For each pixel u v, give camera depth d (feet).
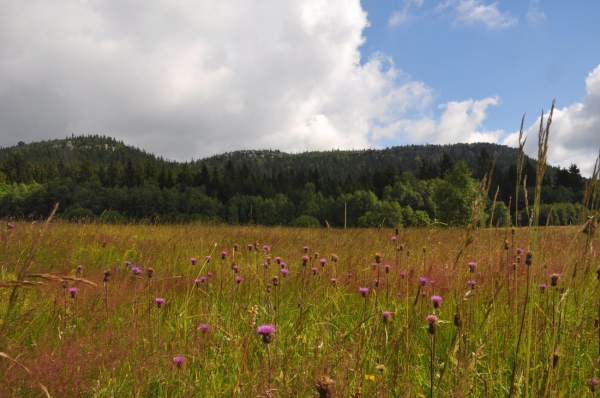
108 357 7.57
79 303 11.19
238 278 12.21
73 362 7.16
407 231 25.17
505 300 9.31
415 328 9.29
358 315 10.75
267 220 350.43
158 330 9.07
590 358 7.00
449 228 23.98
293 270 15.90
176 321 10.49
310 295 12.25
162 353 7.93
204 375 7.50
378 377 6.72
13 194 273.75
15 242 19.89
